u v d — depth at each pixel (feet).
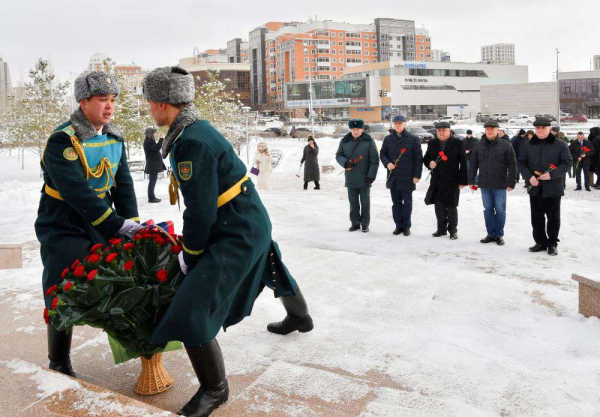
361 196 29.63
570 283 18.89
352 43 463.42
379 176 60.95
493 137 26.09
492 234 26.86
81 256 9.62
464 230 30.42
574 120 262.26
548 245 24.40
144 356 9.43
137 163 67.00
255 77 486.79
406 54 490.08
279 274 10.46
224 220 8.61
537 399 9.66
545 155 23.91
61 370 10.15
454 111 376.07
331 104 358.64
